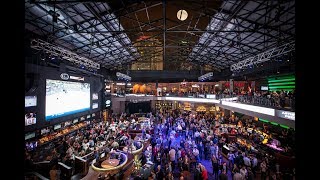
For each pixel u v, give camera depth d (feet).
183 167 33.96
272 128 57.57
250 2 31.53
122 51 66.49
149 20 47.21
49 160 32.91
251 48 52.31
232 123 68.39
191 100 88.02
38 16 32.60
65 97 51.98
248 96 48.55
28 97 37.65
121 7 37.63
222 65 84.07
